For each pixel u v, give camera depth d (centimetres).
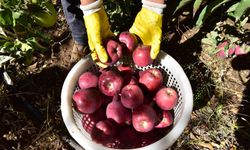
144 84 70
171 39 88
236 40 80
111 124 67
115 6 82
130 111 68
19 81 84
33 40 78
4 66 81
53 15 77
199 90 81
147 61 70
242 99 81
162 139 62
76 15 73
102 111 71
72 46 88
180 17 90
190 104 65
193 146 76
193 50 86
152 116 66
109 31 71
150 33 69
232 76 83
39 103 82
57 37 89
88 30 67
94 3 64
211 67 84
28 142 78
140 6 85
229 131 77
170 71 71
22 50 78
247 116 79
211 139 77
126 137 68
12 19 70
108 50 68
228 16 86
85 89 68
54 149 78
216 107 80
